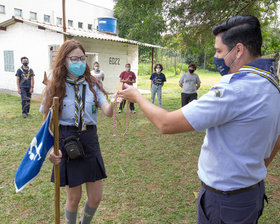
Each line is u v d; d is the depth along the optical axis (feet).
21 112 25.85
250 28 4.10
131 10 21.52
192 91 24.40
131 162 14.10
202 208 4.78
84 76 7.09
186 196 10.69
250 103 3.93
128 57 44.86
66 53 6.59
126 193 10.87
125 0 21.09
